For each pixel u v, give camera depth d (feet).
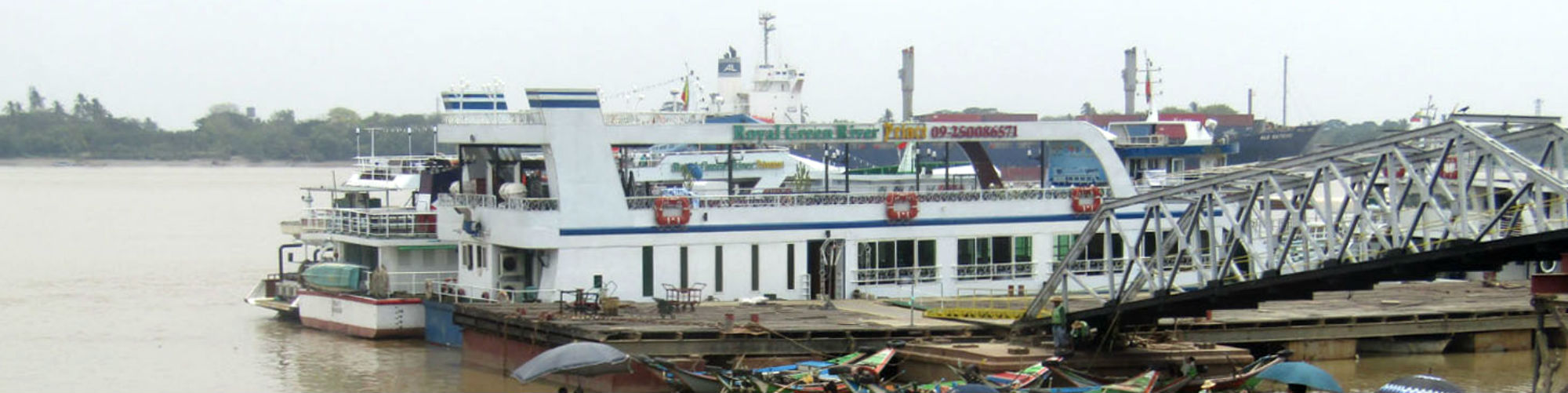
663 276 204.85
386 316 208.33
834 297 212.02
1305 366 157.28
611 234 201.77
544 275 203.10
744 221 208.33
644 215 203.41
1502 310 200.54
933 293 217.97
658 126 204.03
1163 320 184.65
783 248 211.00
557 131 199.72
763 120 349.82
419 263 221.46
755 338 171.12
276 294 240.94
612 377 167.53
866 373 156.46
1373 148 150.00
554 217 199.11
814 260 214.07
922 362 167.73
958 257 220.02
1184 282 228.02
